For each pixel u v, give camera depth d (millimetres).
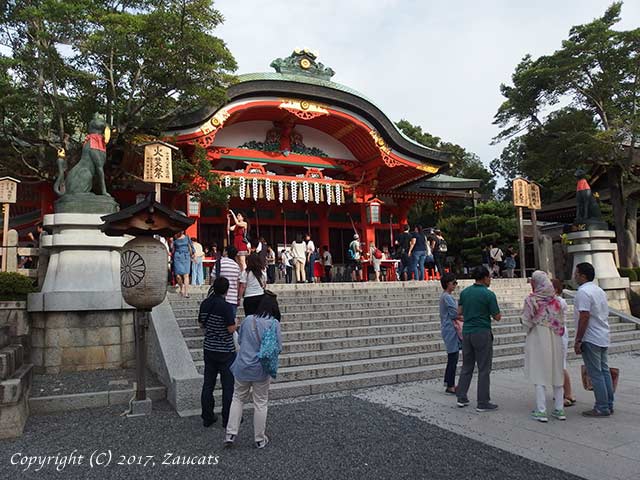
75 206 8711
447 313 7258
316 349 8945
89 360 8180
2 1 12219
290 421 5805
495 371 9016
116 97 12883
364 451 4750
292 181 19031
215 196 14922
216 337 5613
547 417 5812
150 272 6141
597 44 20516
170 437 5254
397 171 21406
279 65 18297
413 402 6707
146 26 12172
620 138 20000
